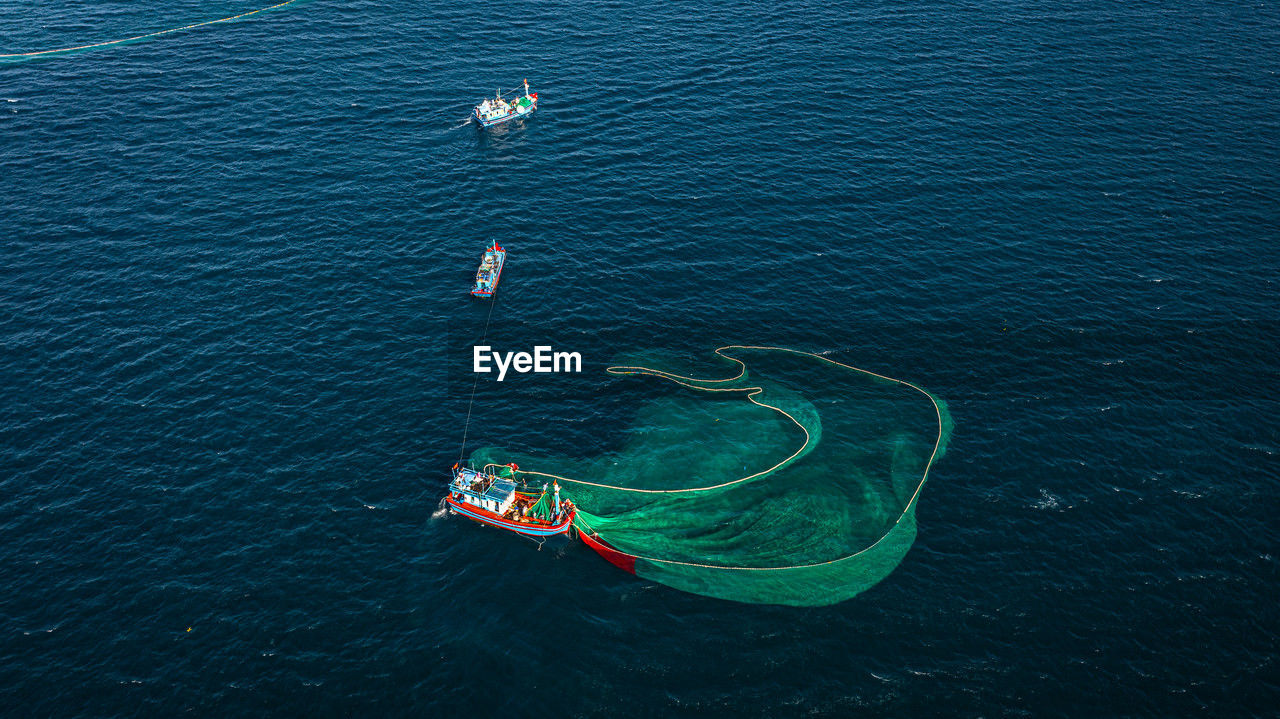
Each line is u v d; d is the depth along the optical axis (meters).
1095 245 104.12
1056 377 87.81
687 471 79.19
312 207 111.44
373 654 65.06
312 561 71.56
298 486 77.81
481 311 96.88
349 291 99.44
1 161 117.25
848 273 101.06
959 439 81.62
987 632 66.00
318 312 96.50
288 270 101.88
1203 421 82.81
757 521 74.56
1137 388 86.38
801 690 62.47
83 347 91.50
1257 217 107.81
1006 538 72.75
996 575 69.88
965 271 100.88
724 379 88.56
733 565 71.12
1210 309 95.12
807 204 111.38
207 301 97.56
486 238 107.25
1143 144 120.75
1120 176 115.00
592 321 95.62
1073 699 61.88
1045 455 79.88
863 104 129.88
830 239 105.94
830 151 120.44
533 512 74.12
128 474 78.56
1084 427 82.50
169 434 82.44
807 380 88.25
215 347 91.94
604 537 73.25
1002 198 111.56
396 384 88.25
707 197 113.06
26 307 95.88
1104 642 65.31
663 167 118.50
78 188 113.25
